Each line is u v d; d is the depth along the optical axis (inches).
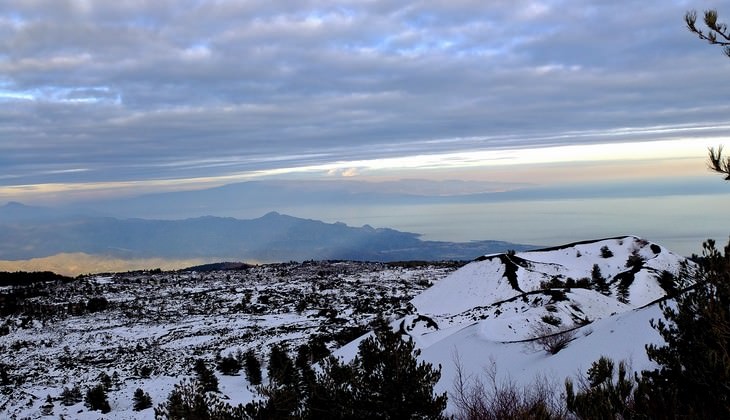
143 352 2859.3
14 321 3725.4
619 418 342.6
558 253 3951.8
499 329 1472.7
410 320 2459.4
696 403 317.7
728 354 313.4
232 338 3019.2
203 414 476.7
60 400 2004.2
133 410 1774.1
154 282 5802.2
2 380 2373.3
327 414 502.3
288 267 7234.3
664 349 356.8
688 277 371.6
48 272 6328.7
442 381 1146.7
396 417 494.6
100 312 4079.7
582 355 925.2
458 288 3688.5
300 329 3144.7
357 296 4542.3
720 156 321.4
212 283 5738.2
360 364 528.4
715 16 348.5
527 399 684.1
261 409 488.4
